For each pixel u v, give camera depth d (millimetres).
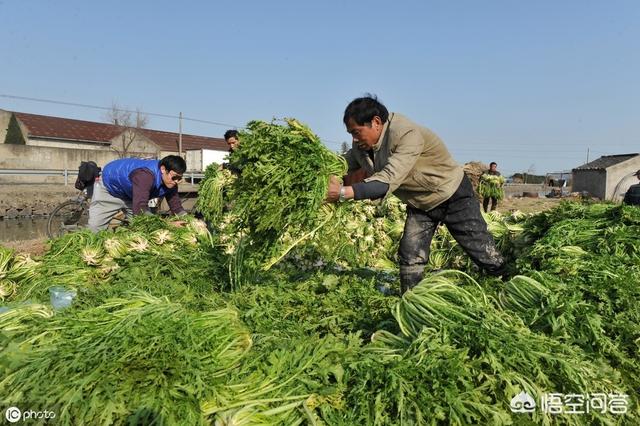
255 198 3168
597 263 3664
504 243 5797
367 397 2148
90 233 4941
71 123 37719
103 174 6055
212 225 7055
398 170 3418
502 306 3400
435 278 3148
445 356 2350
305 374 2357
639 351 2705
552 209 5645
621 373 2619
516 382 2234
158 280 4066
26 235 10477
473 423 2062
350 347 2596
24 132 33438
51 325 2633
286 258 5598
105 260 4480
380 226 6758
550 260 3908
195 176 17000
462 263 6004
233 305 3459
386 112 3553
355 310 3613
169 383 2127
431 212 4117
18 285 4270
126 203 6246
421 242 4242
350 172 4129
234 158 3330
